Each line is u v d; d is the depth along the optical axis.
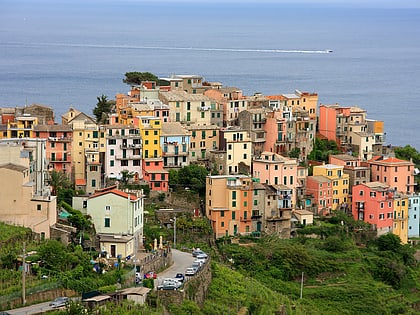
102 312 191.75
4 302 192.75
